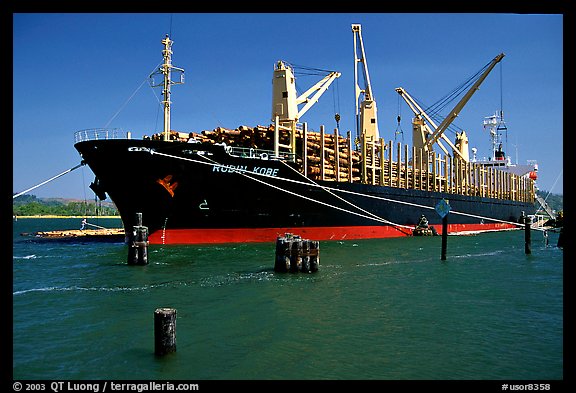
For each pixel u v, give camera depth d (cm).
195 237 3341
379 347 1195
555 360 1104
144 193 3117
